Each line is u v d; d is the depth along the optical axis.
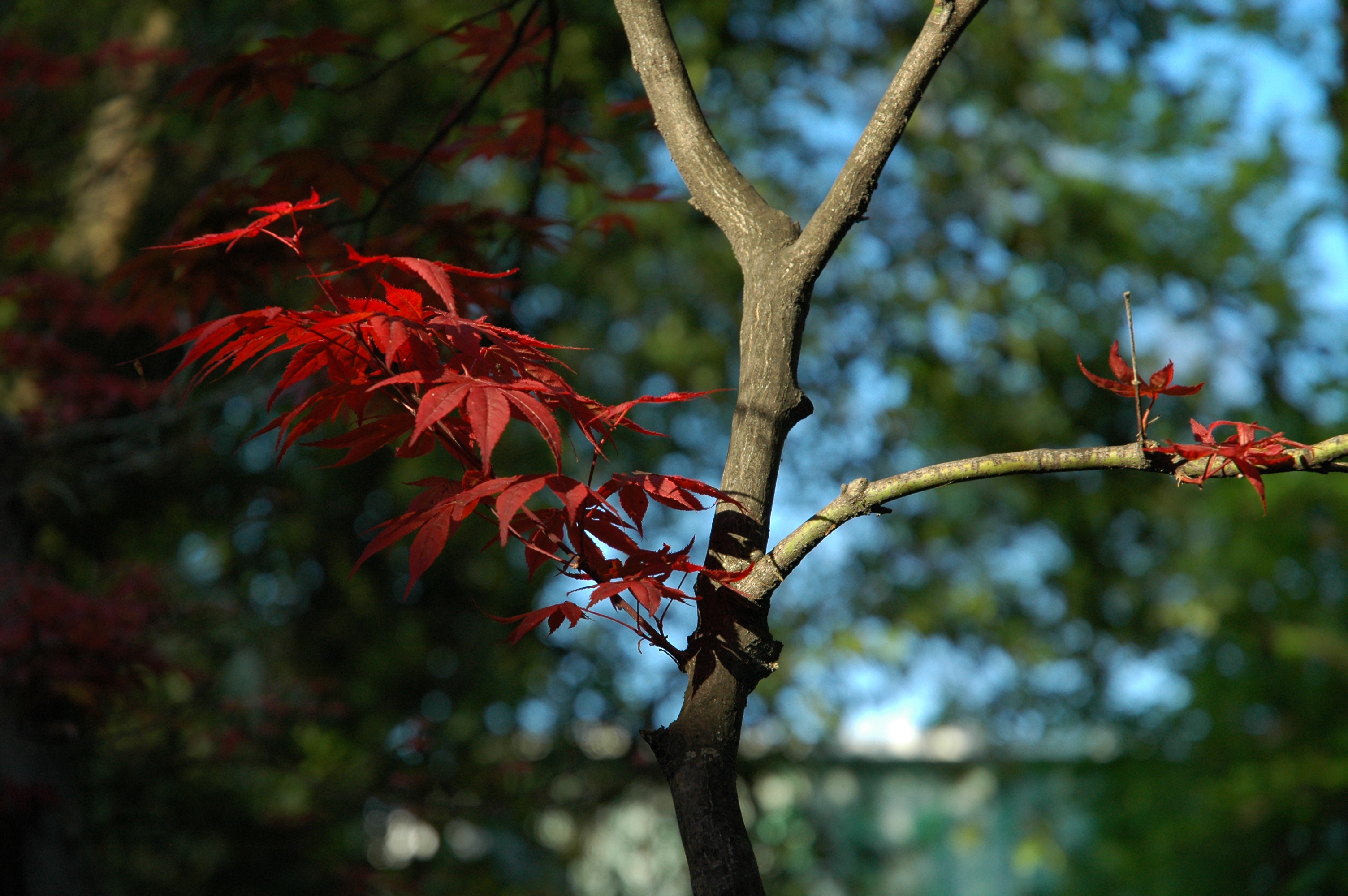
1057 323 8.16
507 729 7.48
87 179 5.92
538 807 5.63
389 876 4.92
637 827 8.12
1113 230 8.24
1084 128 8.55
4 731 3.64
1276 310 8.44
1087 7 7.43
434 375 1.19
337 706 4.61
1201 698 6.79
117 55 5.27
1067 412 8.26
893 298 7.77
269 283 2.47
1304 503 6.62
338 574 7.54
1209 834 6.42
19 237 5.38
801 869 7.83
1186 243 8.94
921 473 1.28
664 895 8.07
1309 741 6.33
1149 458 1.24
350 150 5.39
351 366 1.34
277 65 2.64
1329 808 6.13
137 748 4.88
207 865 6.36
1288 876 6.18
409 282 2.24
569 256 7.16
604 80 6.90
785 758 7.50
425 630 7.70
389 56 6.81
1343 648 6.34
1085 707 8.48
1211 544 7.77
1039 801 9.82
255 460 7.29
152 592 4.00
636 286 7.94
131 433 4.97
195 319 2.54
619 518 1.27
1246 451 1.19
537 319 7.66
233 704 4.29
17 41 5.13
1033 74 7.96
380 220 4.18
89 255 6.53
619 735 6.87
